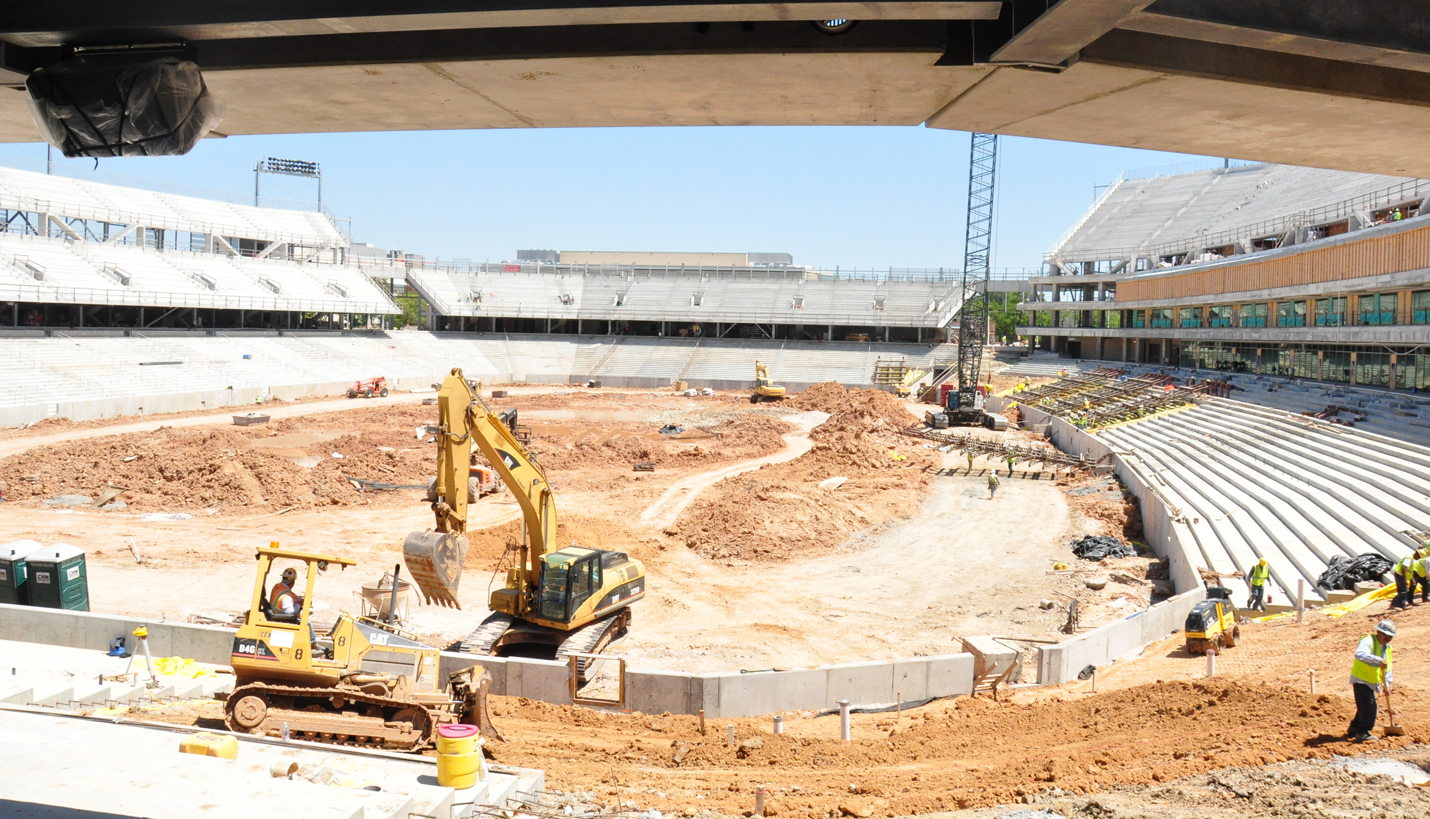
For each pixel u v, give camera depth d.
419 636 22.11
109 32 5.25
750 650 22.12
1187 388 57.22
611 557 21.97
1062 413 61.12
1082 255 89.44
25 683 15.33
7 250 62.59
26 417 49.94
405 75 5.59
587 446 50.06
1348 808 9.27
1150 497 33.50
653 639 22.81
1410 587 19.36
